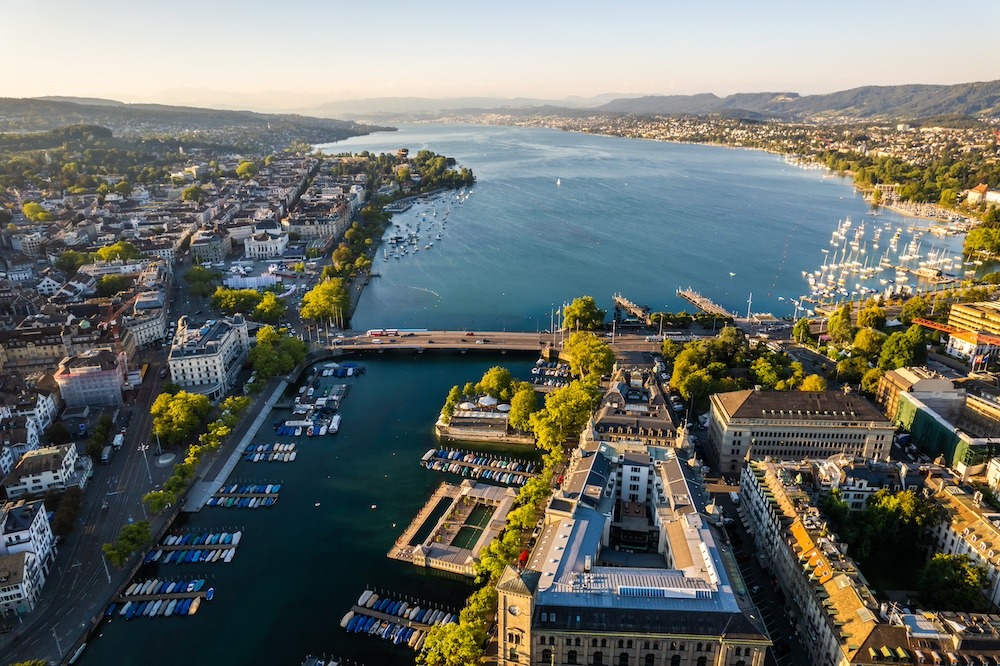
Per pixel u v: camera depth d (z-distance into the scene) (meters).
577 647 191.38
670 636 185.38
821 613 199.12
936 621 191.25
